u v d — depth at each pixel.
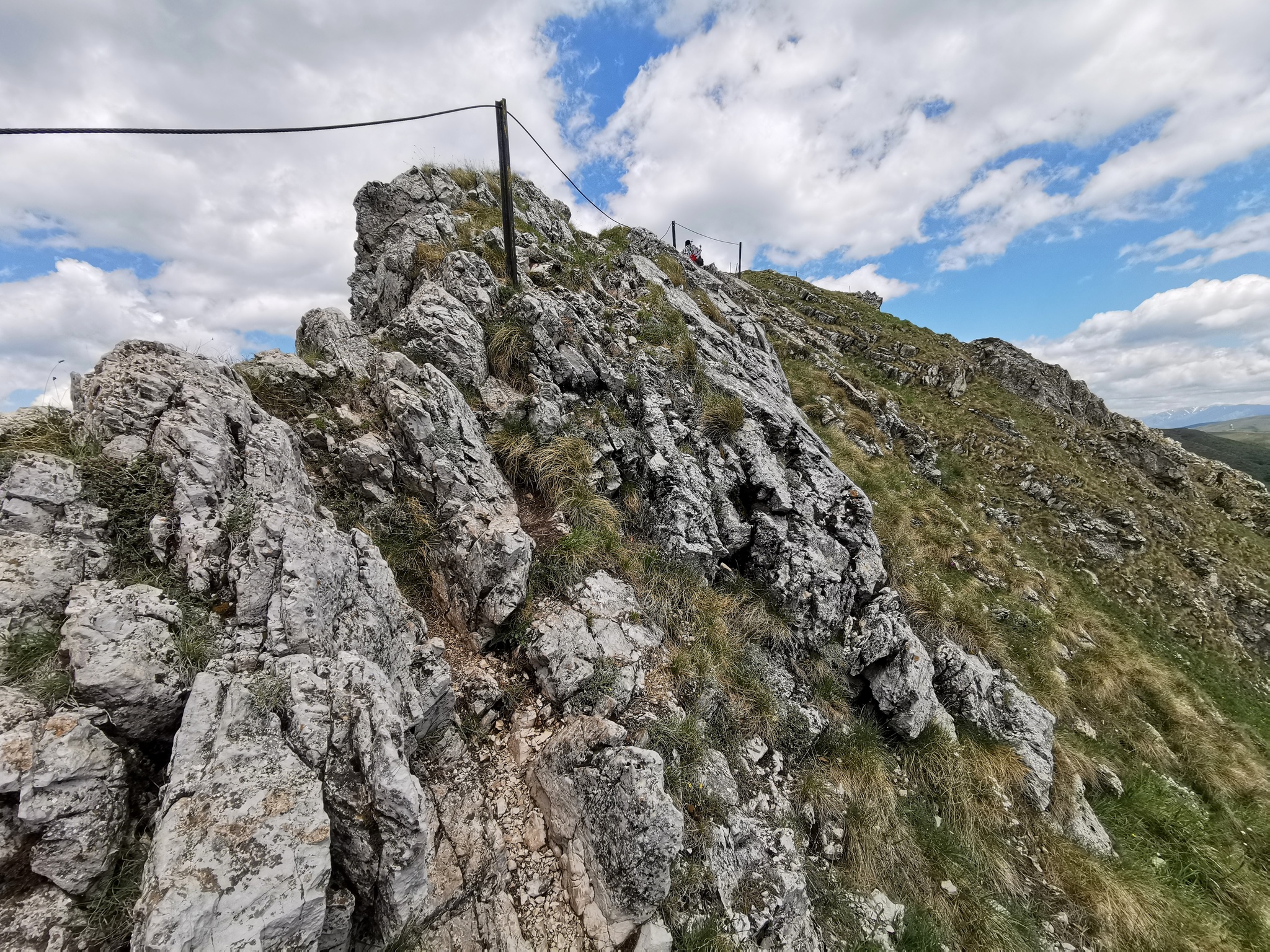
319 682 3.94
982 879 7.55
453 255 10.24
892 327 42.03
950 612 11.42
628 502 8.77
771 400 13.00
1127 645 17.38
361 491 6.72
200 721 3.43
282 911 2.92
